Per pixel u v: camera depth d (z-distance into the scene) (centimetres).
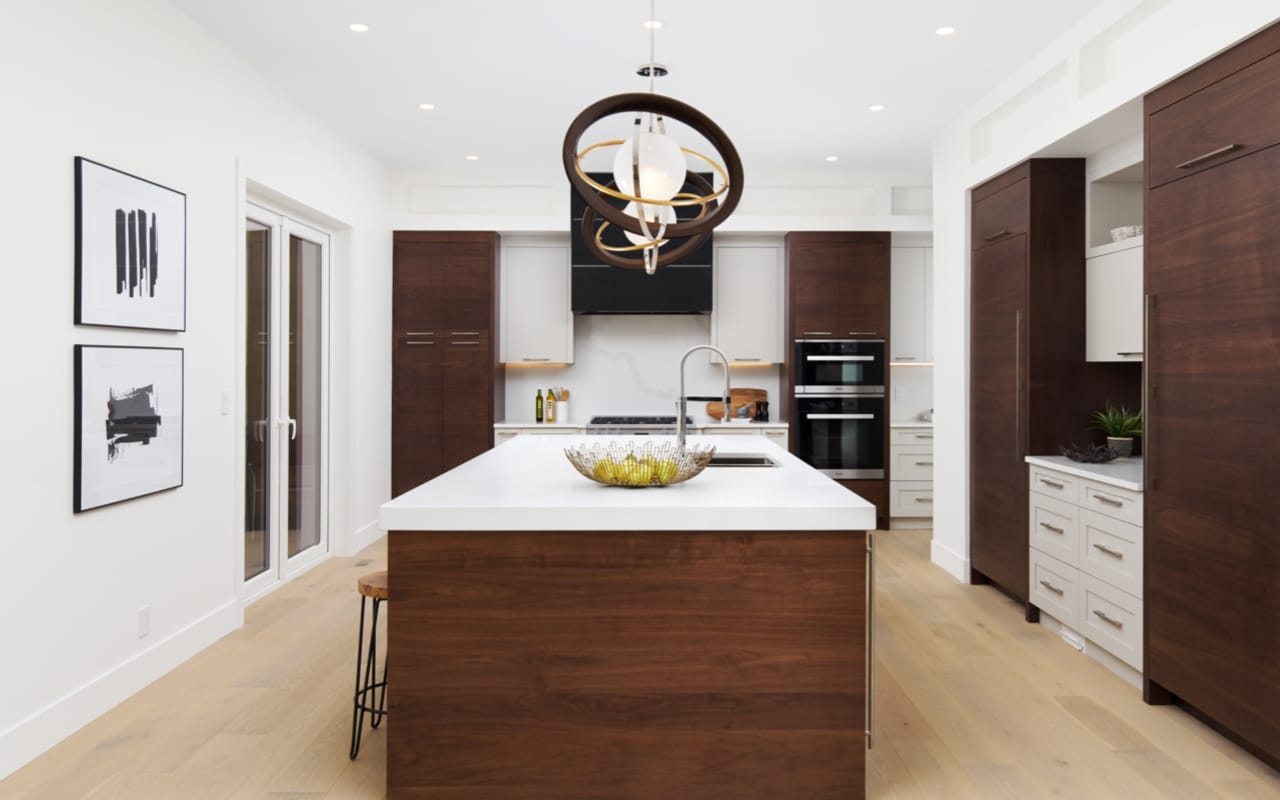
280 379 494
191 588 375
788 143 579
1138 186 431
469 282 660
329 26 382
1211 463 288
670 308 666
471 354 661
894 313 698
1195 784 260
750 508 241
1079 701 327
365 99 481
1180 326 305
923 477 675
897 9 366
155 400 344
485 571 243
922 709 318
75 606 299
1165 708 320
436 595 243
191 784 258
